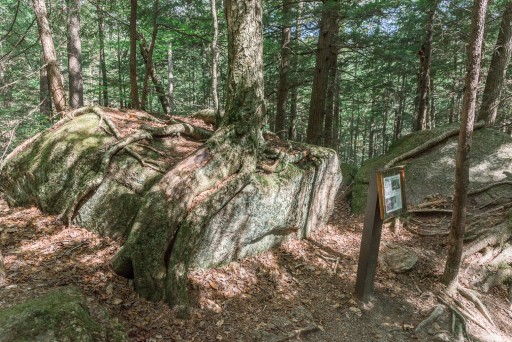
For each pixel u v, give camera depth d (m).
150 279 3.94
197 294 4.23
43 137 5.99
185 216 4.30
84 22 14.89
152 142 5.68
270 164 5.59
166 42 13.16
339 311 4.58
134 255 3.99
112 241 4.70
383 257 5.77
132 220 4.70
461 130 4.51
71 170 5.18
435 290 5.13
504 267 5.55
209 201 4.36
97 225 4.87
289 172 5.58
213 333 3.77
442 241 6.24
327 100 13.14
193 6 9.41
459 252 4.98
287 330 4.04
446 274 5.18
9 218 5.14
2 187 5.88
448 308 4.83
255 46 4.95
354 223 7.25
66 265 4.14
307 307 4.55
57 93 7.96
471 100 4.31
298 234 6.09
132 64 8.12
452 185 7.64
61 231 4.88
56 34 12.64
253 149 5.02
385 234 6.60
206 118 7.99
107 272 4.13
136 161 5.11
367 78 14.21
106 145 5.33
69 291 3.28
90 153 5.21
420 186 7.80
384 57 10.80
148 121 6.73
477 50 4.16
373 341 4.19
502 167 7.67
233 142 4.85
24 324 2.60
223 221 4.60
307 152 6.37
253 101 5.02
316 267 5.45
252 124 5.03
